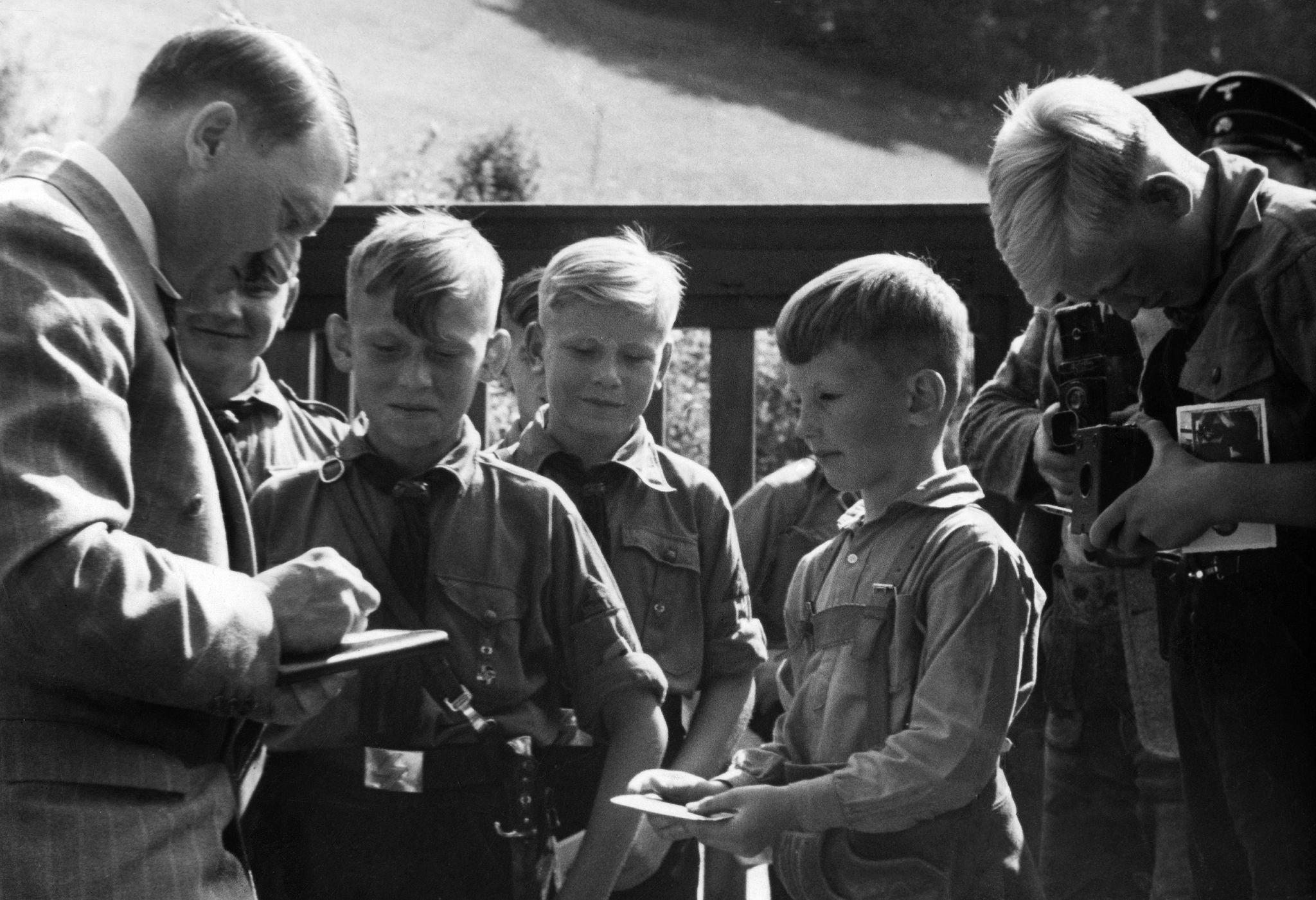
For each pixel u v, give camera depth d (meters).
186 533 1.96
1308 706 2.32
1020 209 2.46
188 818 1.94
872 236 3.81
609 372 3.03
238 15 2.18
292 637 1.92
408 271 2.62
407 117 9.88
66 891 1.82
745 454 3.87
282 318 3.07
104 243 1.94
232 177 2.02
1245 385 2.33
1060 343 2.82
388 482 2.69
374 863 2.52
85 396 1.78
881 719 2.42
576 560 2.71
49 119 9.74
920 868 2.39
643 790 2.45
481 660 2.60
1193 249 2.38
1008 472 3.13
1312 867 2.29
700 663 3.06
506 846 2.52
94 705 1.88
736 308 3.87
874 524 2.57
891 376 2.52
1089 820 3.04
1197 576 2.40
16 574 1.71
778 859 2.54
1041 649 3.16
